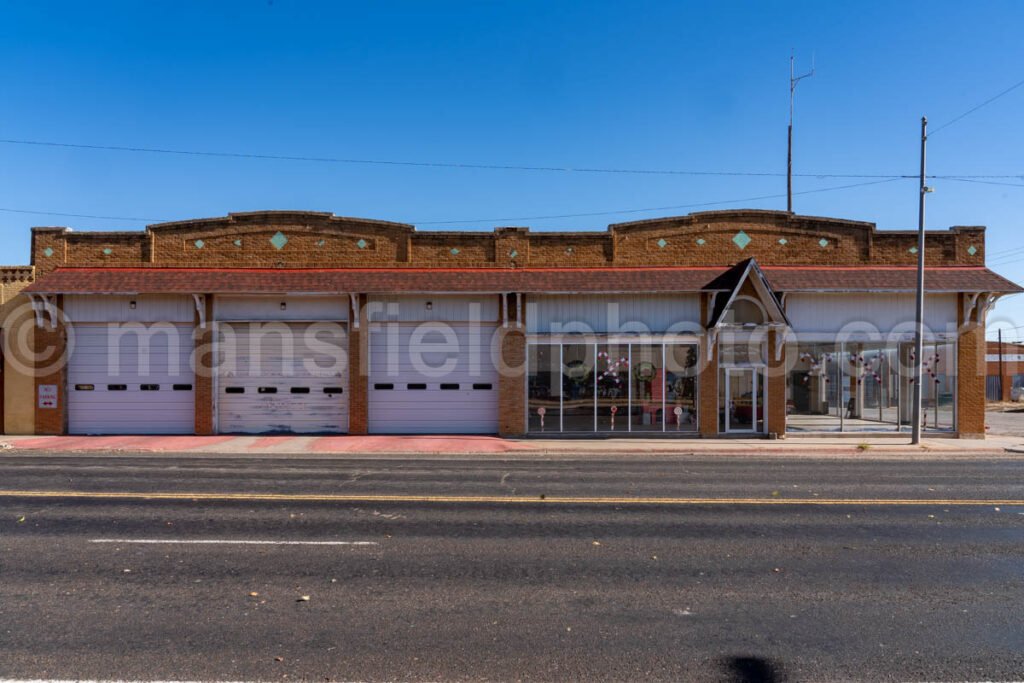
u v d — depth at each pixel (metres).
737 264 20.80
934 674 4.68
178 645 5.11
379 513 9.71
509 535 8.45
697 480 13.06
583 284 20.44
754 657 4.95
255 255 21.38
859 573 7.00
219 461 16.02
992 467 15.45
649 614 5.81
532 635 5.33
